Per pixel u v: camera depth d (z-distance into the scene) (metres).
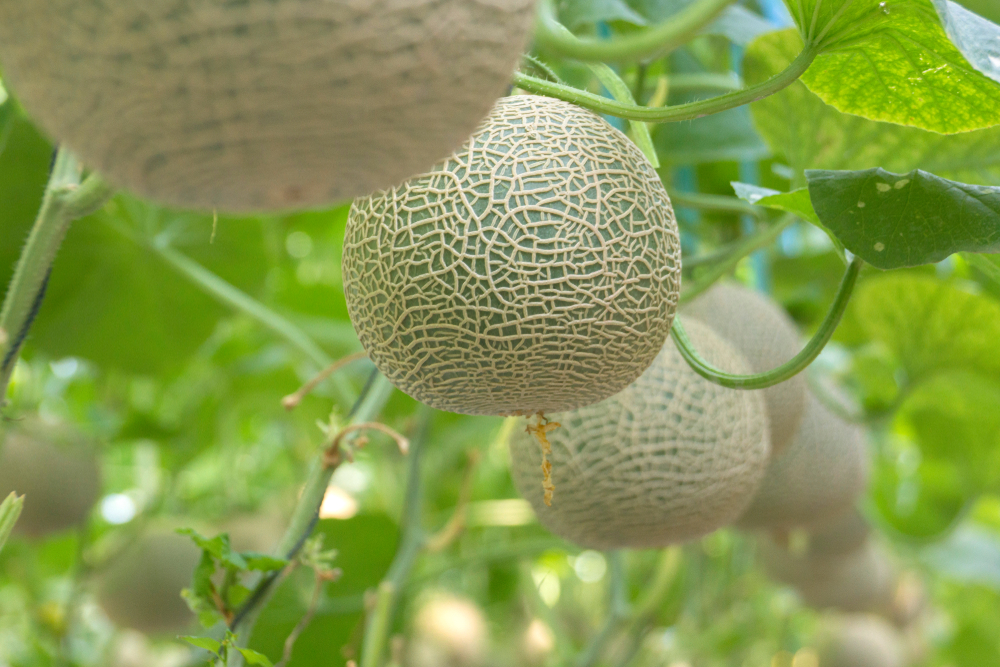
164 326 1.41
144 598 1.30
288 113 0.60
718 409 0.88
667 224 0.75
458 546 1.79
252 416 2.09
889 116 0.83
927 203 0.79
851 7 0.75
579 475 0.88
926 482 1.81
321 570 0.89
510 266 0.72
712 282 1.00
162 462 1.81
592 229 0.73
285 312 1.66
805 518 1.10
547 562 2.18
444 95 0.62
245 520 1.49
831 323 0.81
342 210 1.69
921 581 2.33
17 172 1.11
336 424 0.90
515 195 0.73
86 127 0.61
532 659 1.96
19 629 2.06
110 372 1.46
